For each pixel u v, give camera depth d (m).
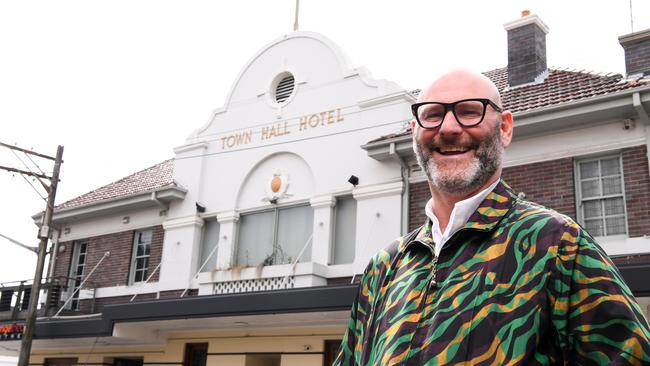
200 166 14.79
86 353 14.94
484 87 2.05
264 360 12.52
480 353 1.58
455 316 1.66
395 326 1.78
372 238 11.62
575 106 9.91
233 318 11.49
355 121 12.63
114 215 16.11
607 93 9.81
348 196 12.46
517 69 12.77
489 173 1.95
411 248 2.00
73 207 16.23
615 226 9.74
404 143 11.34
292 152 13.41
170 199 14.80
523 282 1.64
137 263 15.42
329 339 11.29
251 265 13.18
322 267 11.85
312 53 13.82
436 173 1.98
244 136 14.36
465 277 1.72
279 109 13.91
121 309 12.45
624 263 7.53
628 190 9.61
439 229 1.97
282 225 13.23
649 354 1.48
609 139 9.91
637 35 10.82
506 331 1.59
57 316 14.52
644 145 9.62
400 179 11.66
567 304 1.60
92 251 16.28
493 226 1.78
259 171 13.94
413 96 12.43
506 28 13.20
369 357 1.90
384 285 2.03
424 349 1.66
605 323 1.54
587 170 10.20
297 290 10.23
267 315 10.88
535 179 10.41
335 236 12.41
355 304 2.20
